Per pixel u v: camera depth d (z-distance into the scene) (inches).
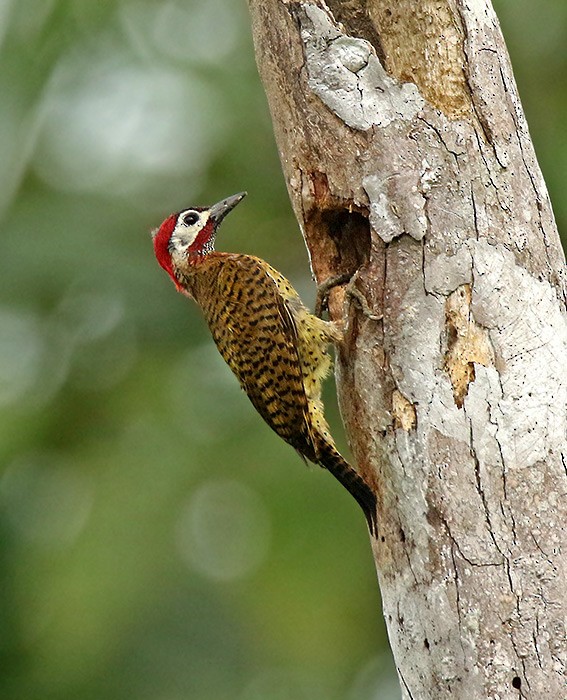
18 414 582.2
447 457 350.0
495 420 347.9
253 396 426.3
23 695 535.2
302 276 625.3
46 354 598.5
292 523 553.9
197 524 559.8
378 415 362.6
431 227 359.3
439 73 365.4
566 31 595.2
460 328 354.6
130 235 613.3
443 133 362.0
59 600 540.1
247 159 632.4
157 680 536.4
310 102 374.6
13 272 589.3
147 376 595.8
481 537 344.5
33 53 620.7
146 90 630.5
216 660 542.3
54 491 572.7
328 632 550.9
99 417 592.1
